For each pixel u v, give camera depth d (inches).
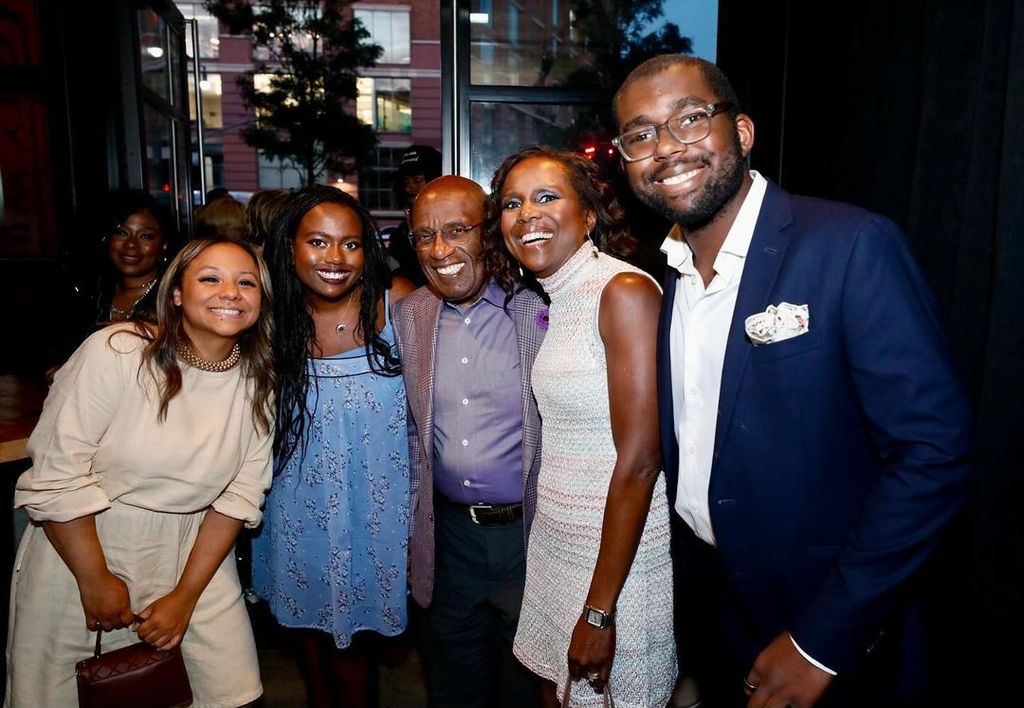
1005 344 59.2
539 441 59.2
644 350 50.3
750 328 41.8
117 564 58.8
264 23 445.1
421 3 632.4
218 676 62.4
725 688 59.8
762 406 42.6
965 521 62.2
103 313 107.0
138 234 104.6
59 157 146.0
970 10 66.9
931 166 70.6
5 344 150.5
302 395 66.6
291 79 453.4
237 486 63.1
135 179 151.4
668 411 49.1
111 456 57.2
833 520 42.8
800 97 100.7
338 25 453.1
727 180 43.7
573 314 53.2
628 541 51.0
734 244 44.7
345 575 68.9
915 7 76.8
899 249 39.4
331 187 66.4
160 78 176.9
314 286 64.7
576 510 54.0
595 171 55.9
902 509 37.0
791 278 41.4
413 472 68.4
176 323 58.6
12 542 76.1
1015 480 59.2
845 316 39.3
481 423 61.1
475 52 123.1
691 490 49.1
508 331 61.2
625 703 54.7
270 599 71.8
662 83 43.7
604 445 53.1
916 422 37.1
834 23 92.4
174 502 59.3
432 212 59.7
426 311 64.8
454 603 65.7
